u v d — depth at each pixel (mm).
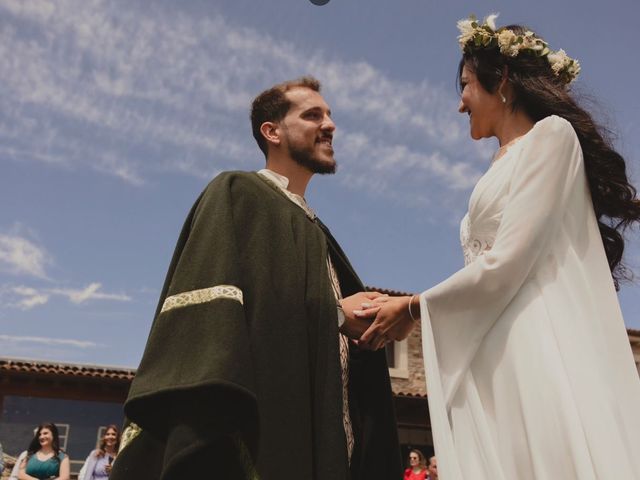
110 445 9422
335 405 2346
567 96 2688
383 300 2654
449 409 2412
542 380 2201
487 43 2779
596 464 2062
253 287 2365
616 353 2332
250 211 2547
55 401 16484
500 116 2791
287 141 2986
